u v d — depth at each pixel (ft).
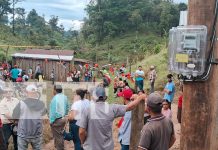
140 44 281.13
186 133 9.78
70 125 25.66
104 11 320.91
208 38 9.51
